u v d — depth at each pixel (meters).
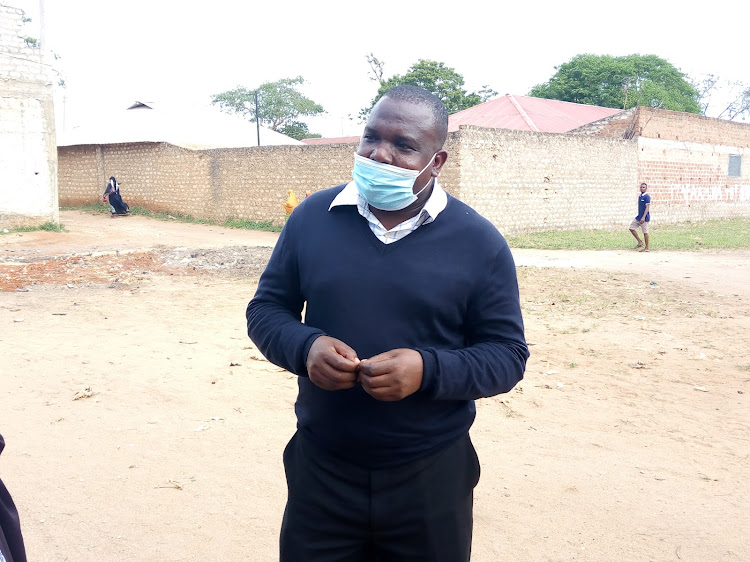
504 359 1.87
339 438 1.90
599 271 12.95
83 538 3.41
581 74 42.34
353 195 1.96
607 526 3.61
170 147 26.22
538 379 6.24
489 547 3.38
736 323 8.54
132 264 13.41
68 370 6.27
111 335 7.67
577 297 10.38
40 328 7.96
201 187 25.41
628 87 40.16
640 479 4.18
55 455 4.40
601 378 6.28
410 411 1.87
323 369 1.74
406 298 1.85
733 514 3.75
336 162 21.39
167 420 5.06
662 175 26.52
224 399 5.55
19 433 4.76
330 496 1.96
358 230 1.92
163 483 4.02
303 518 2.01
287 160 22.59
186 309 9.26
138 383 5.93
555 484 4.09
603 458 4.49
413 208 1.95
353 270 1.88
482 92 45.69
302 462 2.02
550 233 21.92
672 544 3.43
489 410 5.41
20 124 19.17
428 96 1.93
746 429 5.03
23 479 4.05
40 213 19.88
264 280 2.10
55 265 12.96
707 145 28.61
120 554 3.27
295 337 1.84
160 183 26.97
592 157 23.33
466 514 2.03
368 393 1.76
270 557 3.27
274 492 3.94
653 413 5.36
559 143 22.08
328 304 1.90
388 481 1.91
